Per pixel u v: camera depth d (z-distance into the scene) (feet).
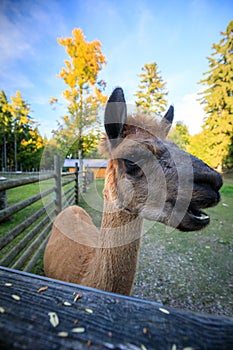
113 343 1.63
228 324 1.86
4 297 2.13
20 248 8.46
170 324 1.84
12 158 126.41
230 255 12.80
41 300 2.11
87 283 4.75
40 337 1.63
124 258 4.33
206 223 4.17
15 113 127.44
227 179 33.37
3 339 1.59
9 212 7.22
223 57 63.77
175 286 9.79
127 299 2.22
